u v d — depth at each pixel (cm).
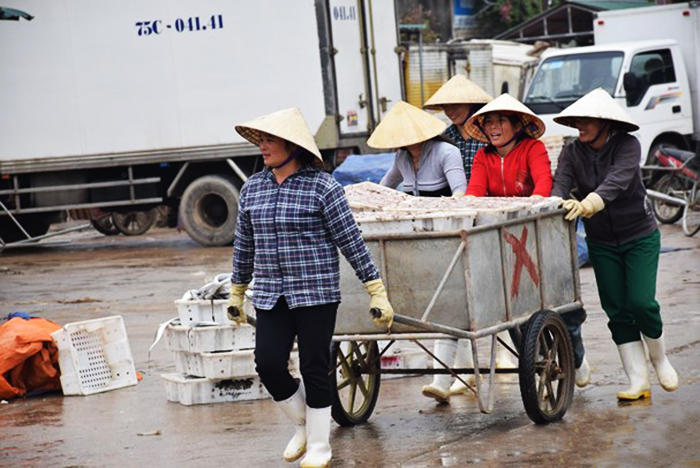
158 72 3033
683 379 1214
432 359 1344
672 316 1603
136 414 1213
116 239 3631
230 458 998
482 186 1185
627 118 1077
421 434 1049
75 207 3189
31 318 1430
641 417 1056
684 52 3319
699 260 2212
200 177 3080
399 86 3111
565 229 1125
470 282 979
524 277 1054
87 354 1350
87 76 3080
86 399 1313
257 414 1171
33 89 3116
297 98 2919
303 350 919
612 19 3428
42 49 3100
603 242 1119
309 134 919
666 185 2877
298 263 909
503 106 1135
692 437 975
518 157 1159
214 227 3089
